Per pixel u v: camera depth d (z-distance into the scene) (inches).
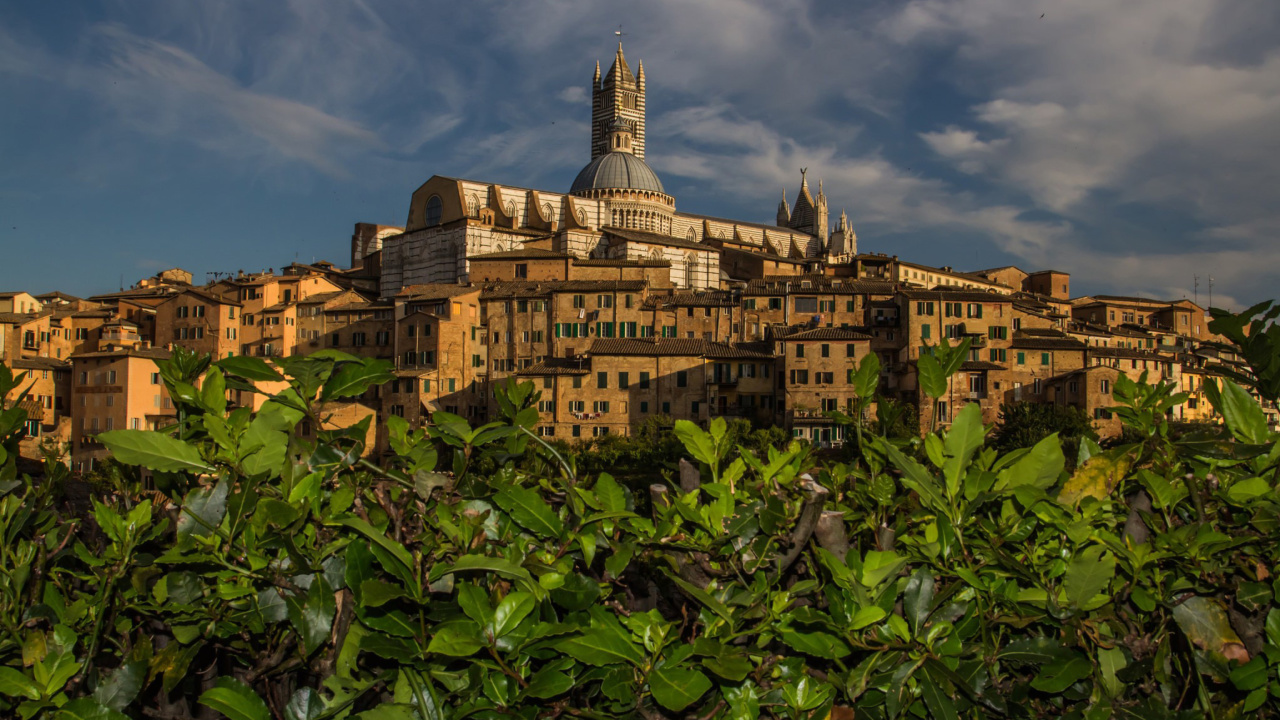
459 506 192.4
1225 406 226.4
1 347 4003.4
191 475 196.4
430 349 3821.4
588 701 176.4
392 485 197.2
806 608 174.9
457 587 174.1
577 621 176.1
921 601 180.7
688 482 216.4
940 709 172.1
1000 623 190.1
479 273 4404.5
